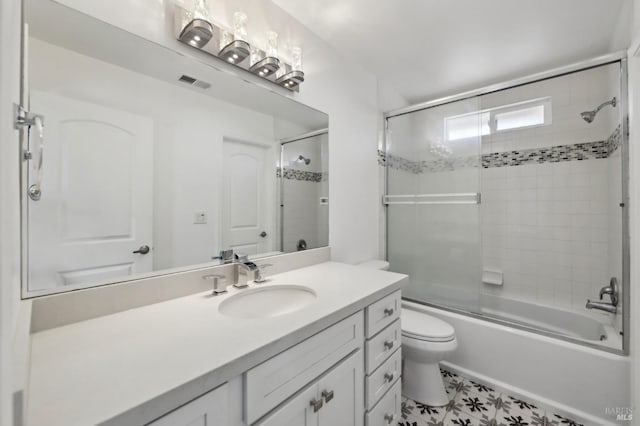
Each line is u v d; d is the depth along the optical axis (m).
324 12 1.61
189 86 1.21
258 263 1.44
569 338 1.65
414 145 2.47
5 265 0.29
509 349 1.79
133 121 1.06
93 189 0.96
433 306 2.23
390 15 1.64
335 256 1.94
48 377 0.59
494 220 2.67
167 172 1.15
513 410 1.64
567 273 2.32
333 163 1.94
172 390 0.56
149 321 0.89
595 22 1.70
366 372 1.17
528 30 1.78
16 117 0.52
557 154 2.37
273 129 1.56
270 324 0.86
